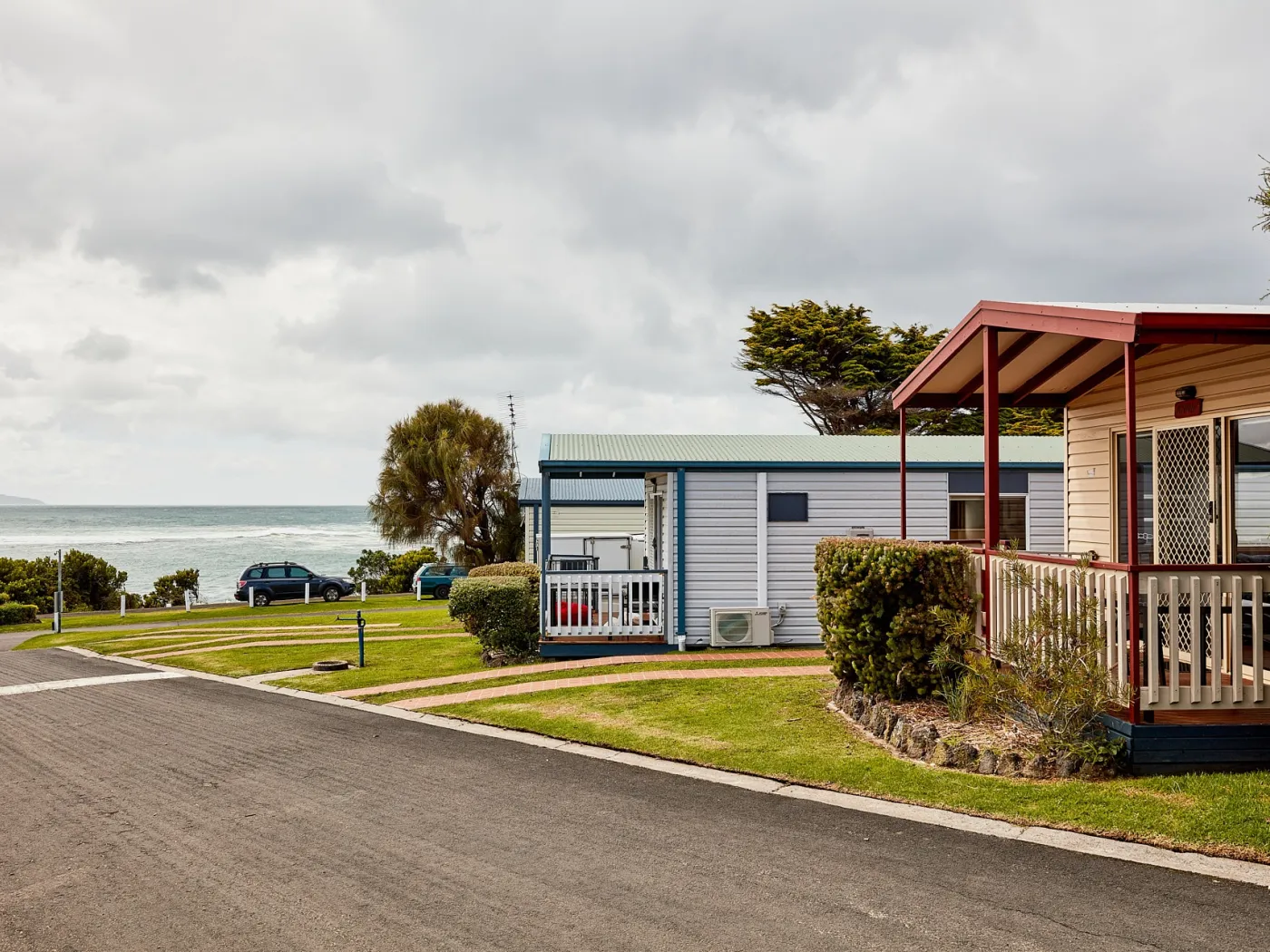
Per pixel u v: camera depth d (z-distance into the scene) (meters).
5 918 5.45
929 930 4.93
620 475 17.70
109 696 13.84
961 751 7.89
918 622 9.30
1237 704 7.23
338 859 6.28
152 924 5.30
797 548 16.62
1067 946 4.70
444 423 38.00
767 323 43.84
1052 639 7.74
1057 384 12.05
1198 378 9.91
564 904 5.41
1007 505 16.89
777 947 4.79
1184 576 7.27
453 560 38.28
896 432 41.22
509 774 8.41
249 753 9.64
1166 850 5.94
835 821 6.80
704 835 6.56
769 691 11.69
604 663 14.82
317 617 27.44
